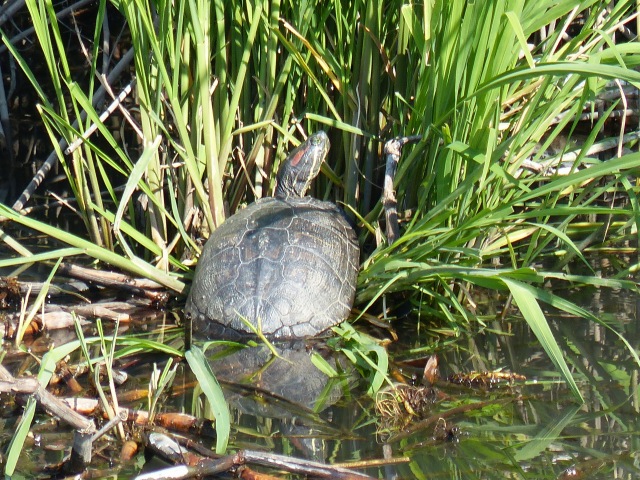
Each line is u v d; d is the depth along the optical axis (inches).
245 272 288.0
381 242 309.1
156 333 289.1
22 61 304.8
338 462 194.9
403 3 300.5
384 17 323.6
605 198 418.3
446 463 193.6
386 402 225.6
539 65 228.7
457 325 295.0
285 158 343.3
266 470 189.6
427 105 284.0
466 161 287.1
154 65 319.9
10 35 538.3
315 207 318.7
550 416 219.8
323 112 344.2
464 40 258.5
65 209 436.8
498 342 279.3
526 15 263.9
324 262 292.7
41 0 295.1
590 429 210.7
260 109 333.1
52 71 311.0
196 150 328.5
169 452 196.2
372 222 327.9
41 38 300.4
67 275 319.3
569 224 354.6
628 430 209.3
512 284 244.5
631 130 459.8
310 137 328.5
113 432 209.5
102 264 343.6
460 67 263.0
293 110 352.5
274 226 301.9
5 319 291.6
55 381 243.4
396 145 298.4
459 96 277.9
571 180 247.1
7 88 567.5
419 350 272.5
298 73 329.7
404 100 290.7
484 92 251.6
